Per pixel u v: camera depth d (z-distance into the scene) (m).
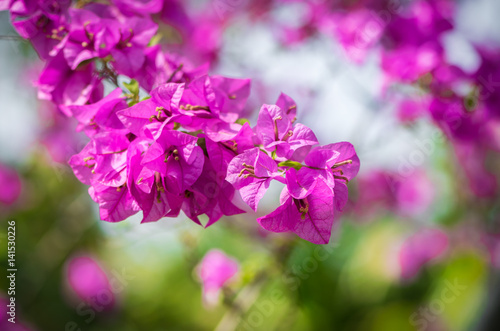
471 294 1.02
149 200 0.53
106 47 0.59
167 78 0.59
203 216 0.80
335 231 0.89
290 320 0.90
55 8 0.62
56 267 1.01
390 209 1.12
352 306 1.10
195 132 0.55
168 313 1.19
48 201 1.06
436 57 0.82
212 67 0.99
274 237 0.80
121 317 1.11
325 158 0.52
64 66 0.60
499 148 0.92
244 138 0.53
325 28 0.97
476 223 1.11
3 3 0.62
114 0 0.63
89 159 0.54
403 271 1.14
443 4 0.86
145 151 0.52
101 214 0.53
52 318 1.00
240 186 0.51
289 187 0.51
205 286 0.81
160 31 0.89
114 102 0.56
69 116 0.60
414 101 0.87
